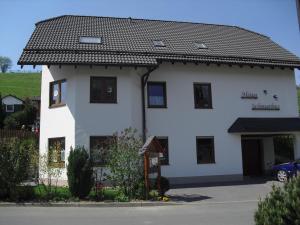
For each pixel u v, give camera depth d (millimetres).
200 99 21469
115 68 19562
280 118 22578
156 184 15172
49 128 19969
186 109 21016
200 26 27047
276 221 4949
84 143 18625
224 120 21578
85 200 13961
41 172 14766
